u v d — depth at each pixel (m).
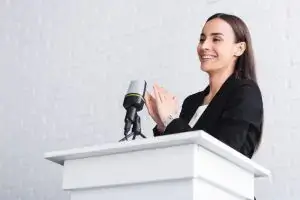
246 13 4.13
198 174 1.87
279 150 3.77
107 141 4.55
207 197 1.94
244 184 2.15
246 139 2.48
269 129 3.83
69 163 2.14
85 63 4.85
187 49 4.34
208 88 2.85
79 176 2.10
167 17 4.50
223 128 2.41
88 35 4.89
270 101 3.88
